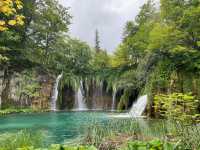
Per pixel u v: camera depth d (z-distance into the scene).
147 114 20.94
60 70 38.19
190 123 7.97
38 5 36.31
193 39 22.58
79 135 11.56
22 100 31.55
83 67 42.44
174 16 23.56
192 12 20.91
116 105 35.59
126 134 9.27
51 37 38.25
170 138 7.21
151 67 26.19
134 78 31.64
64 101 35.81
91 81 38.41
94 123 11.44
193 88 20.14
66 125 17.08
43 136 10.90
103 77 38.03
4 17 19.23
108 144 7.70
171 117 8.96
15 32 32.59
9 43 32.06
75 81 37.12
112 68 39.38
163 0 24.02
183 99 9.07
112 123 11.82
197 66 20.64
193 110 10.04
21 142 7.75
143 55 32.81
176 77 21.39
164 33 22.25
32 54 34.69
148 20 37.38
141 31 31.03
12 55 32.84
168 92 21.00
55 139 11.28
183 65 22.16
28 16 34.97
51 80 35.22
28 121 20.00
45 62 36.91
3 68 31.22
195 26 21.81
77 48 44.56
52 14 37.00
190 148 5.00
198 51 21.53
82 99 37.41
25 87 31.95
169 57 23.73
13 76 31.94
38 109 31.44
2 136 8.30
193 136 5.75
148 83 24.09
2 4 5.38
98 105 37.31
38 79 33.97
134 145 3.35
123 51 38.12
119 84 34.47
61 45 41.09
